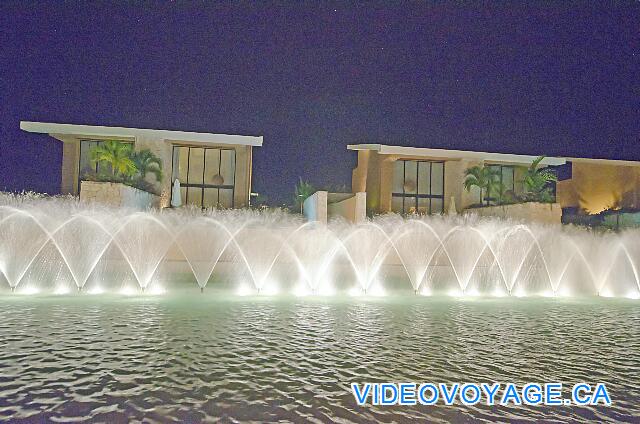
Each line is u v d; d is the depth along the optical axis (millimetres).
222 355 7066
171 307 11531
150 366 6426
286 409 5090
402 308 12414
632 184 36344
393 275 21453
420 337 8734
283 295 14656
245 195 34438
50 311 10656
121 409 4969
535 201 28453
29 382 5719
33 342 7656
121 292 14516
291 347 7672
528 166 36000
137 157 28516
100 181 23422
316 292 15859
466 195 34344
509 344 8344
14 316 9969
